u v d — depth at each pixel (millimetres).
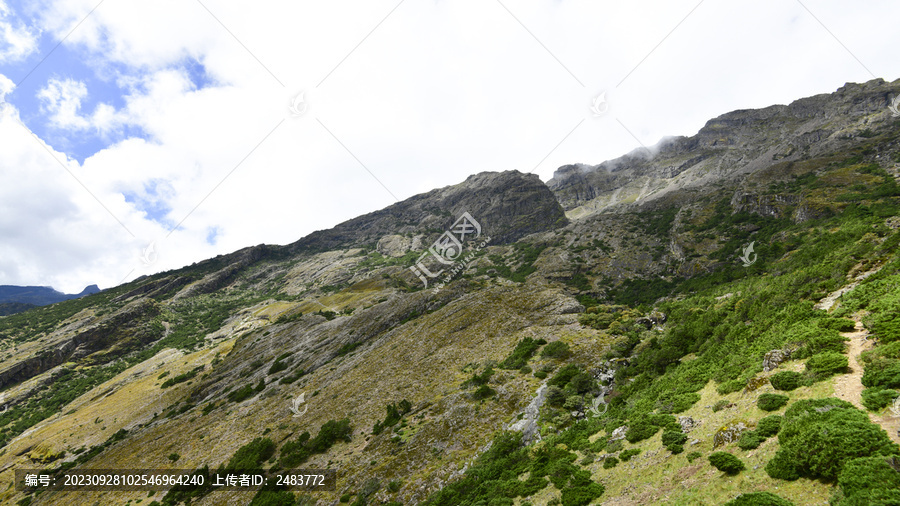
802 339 20516
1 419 118875
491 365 43562
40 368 150250
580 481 19531
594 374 34812
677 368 29500
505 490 22109
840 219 90188
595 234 186500
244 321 163125
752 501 12086
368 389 50500
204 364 112875
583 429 26609
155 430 68688
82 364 154500
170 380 102812
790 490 12242
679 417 21484
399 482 28703
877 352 15914
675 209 190750
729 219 140500
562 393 31641
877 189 99250
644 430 21656
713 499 13828
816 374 17047
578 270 152250
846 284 27219
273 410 57719
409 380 48312
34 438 91375
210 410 70750
